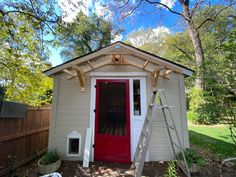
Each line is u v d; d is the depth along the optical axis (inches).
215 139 237.0
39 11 178.4
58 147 166.4
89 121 169.9
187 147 164.4
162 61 158.4
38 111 182.7
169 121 169.5
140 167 113.0
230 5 371.9
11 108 132.9
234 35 166.9
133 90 175.3
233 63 161.3
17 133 143.6
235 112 159.5
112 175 131.6
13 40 185.9
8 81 226.5
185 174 130.7
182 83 176.4
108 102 173.9
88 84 175.8
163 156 164.1
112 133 167.8
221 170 137.3
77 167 146.9
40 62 229.0
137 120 168.9
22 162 149.8
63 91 174.7
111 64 178.5
